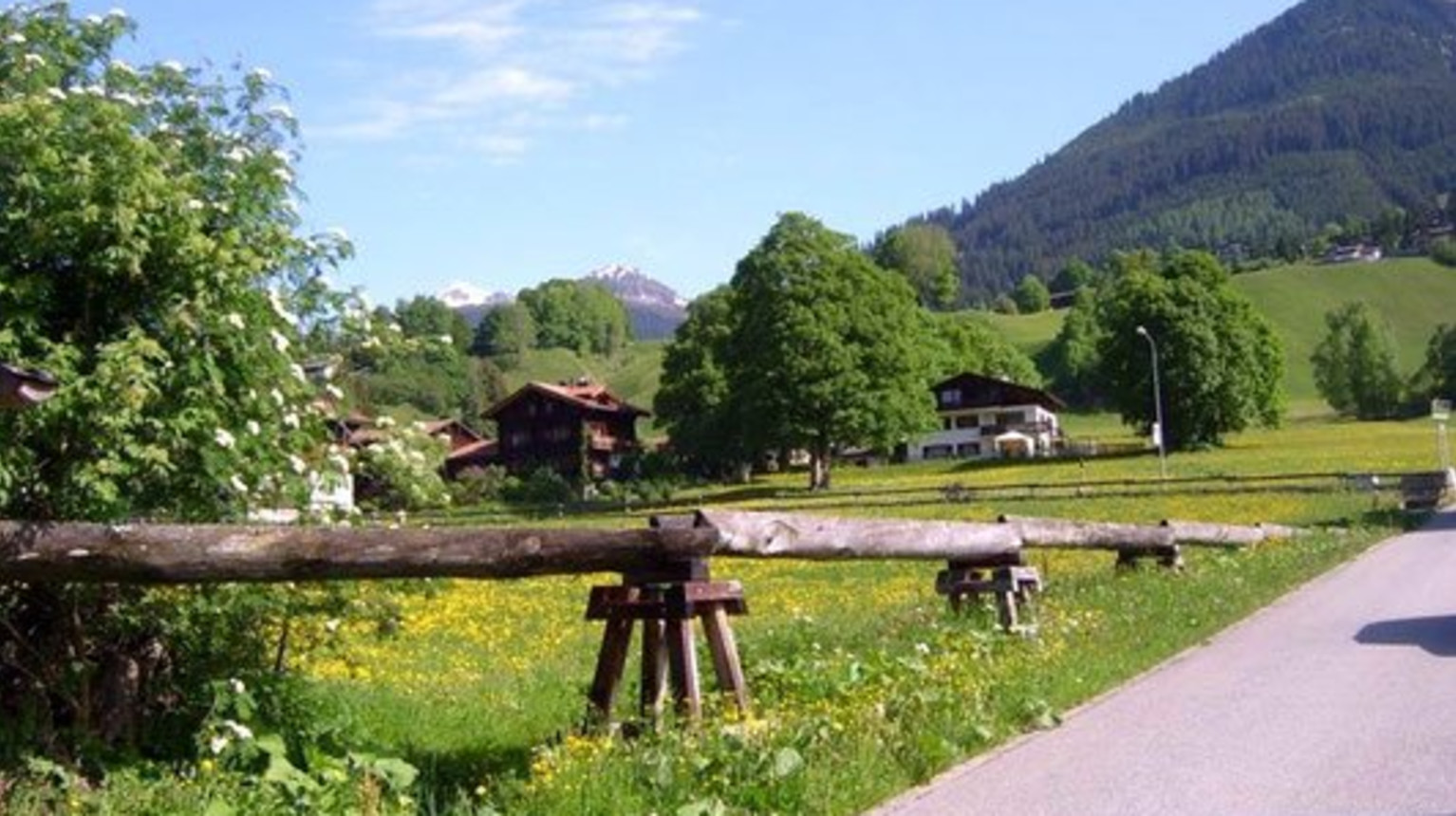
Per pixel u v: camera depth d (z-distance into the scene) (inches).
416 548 302.4
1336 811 288.0
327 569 290.7
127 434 305.9
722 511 382.6
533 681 510.6
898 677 407.5
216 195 343.9
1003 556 596.1
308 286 362.6
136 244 306.7
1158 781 319.3
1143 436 4475.9
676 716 335.3
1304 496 2196.1
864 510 2488.9
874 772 309.7
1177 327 4089.6
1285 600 770.2
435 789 306.8
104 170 311.3
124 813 272.2
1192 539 1012.5
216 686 321.1
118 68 344.2
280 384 338.0
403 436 382.9
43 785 285.7
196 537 276.8
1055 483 2721.5
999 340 6013.8
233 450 319.0
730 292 4010.8
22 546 262.1
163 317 318.0
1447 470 2186.3
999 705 393.4
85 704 309.6
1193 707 417.7
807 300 3383.4
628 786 286.8
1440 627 602.2
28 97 313.0
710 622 355.9
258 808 269.3
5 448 291.0
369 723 382.0
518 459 4429.1
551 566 325.4
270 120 358.0
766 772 295.1
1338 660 512.7
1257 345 4274.1
